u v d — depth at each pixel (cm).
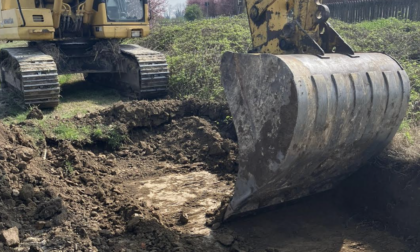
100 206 519
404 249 441
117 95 1035
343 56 445
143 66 956
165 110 788
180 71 1013
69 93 1049
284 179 436
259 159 419
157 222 474
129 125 750
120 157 701
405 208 486
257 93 413
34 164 577
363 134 448
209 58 1073
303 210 517
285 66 387
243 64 424
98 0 985
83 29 1048
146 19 1046
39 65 864
